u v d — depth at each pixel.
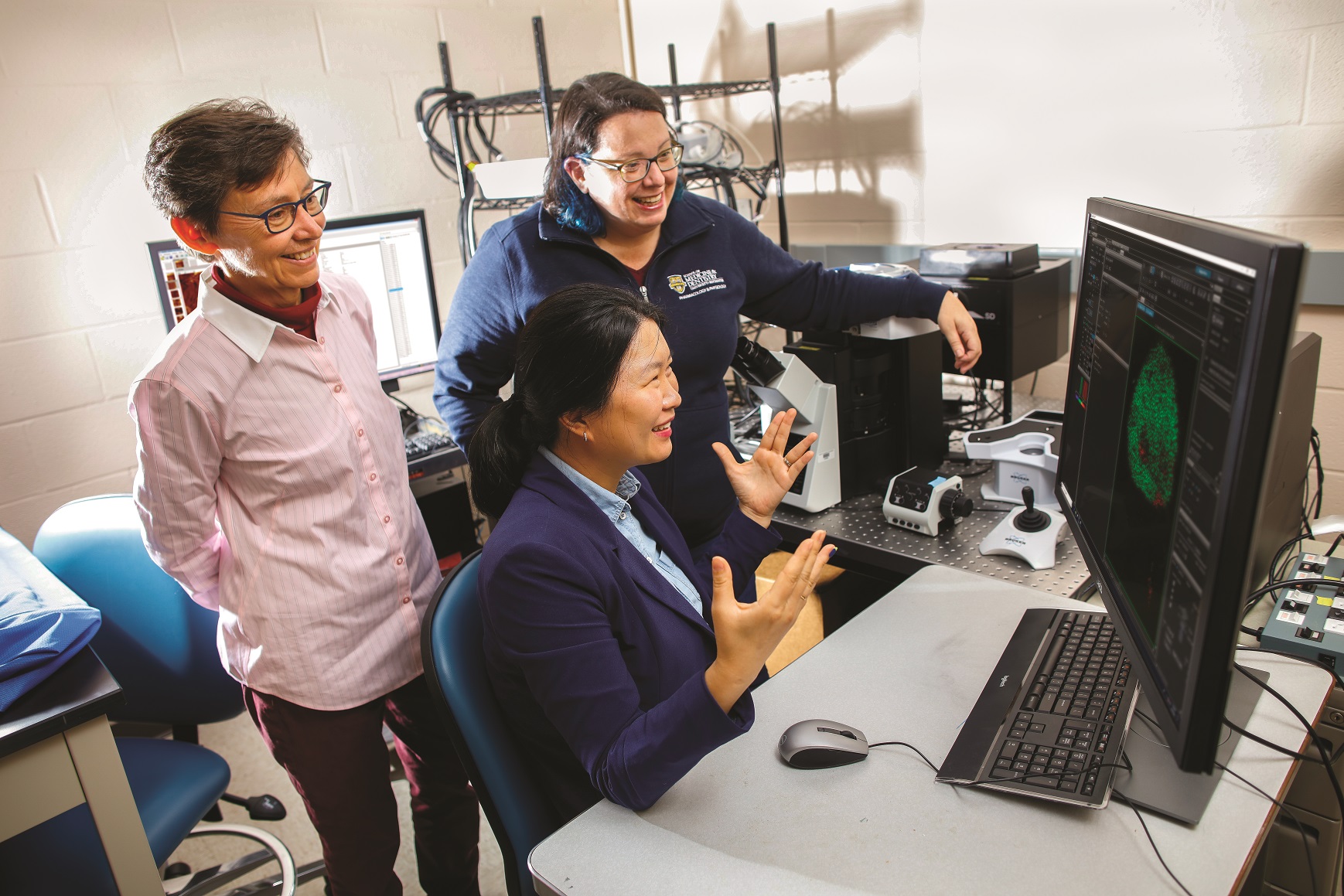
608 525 1.08
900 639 1.21
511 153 2.82
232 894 1.70
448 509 2.46
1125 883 0.79
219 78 2.20
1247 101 1.88
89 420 2.13
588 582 1.00
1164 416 0.82
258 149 1.12
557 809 1.12
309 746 1.36
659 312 1.07
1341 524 1.42
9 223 1.96
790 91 2.65
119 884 1.24
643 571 1.10
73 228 2.04
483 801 1.09
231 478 1.27
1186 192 2.01
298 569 1.29
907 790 0.93
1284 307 0.58
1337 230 1.83
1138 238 0.90
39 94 1.96
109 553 1.52
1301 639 1.15
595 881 0.86
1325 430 1.94
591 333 0.98
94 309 2.10
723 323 1.62
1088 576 1.38
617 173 1.43
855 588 1.85
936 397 1.83
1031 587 1.36
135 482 1.21
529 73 2.80
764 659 0.89
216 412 1.21
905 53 2.38
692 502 1.66
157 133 1.14
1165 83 1.97
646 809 0.94
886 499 1.66
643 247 1.59
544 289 1.56
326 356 1.31
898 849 0.86
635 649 1.06
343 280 1.46
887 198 2.54
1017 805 0.90
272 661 1.31
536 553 0.97
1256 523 0.63
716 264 1.64
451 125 2.51
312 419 1.29
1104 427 1.03
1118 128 2.07
